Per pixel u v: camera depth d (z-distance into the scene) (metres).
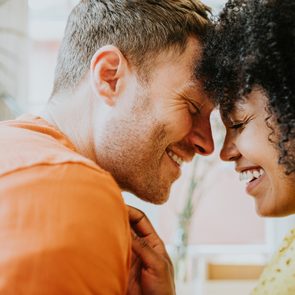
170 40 1.08
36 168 0.81
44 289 0.74
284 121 0.92
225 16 1.04
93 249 0.78
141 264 1.16
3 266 0.74
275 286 0.98
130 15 1.10
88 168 0.84
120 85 1.07
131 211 1.16
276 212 1.05
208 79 1.06
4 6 2.52
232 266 2.98
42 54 2.77
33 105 2.73
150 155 1.09
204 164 2.49
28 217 0.77
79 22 1.15
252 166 1.07
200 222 2.94
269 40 0.91
